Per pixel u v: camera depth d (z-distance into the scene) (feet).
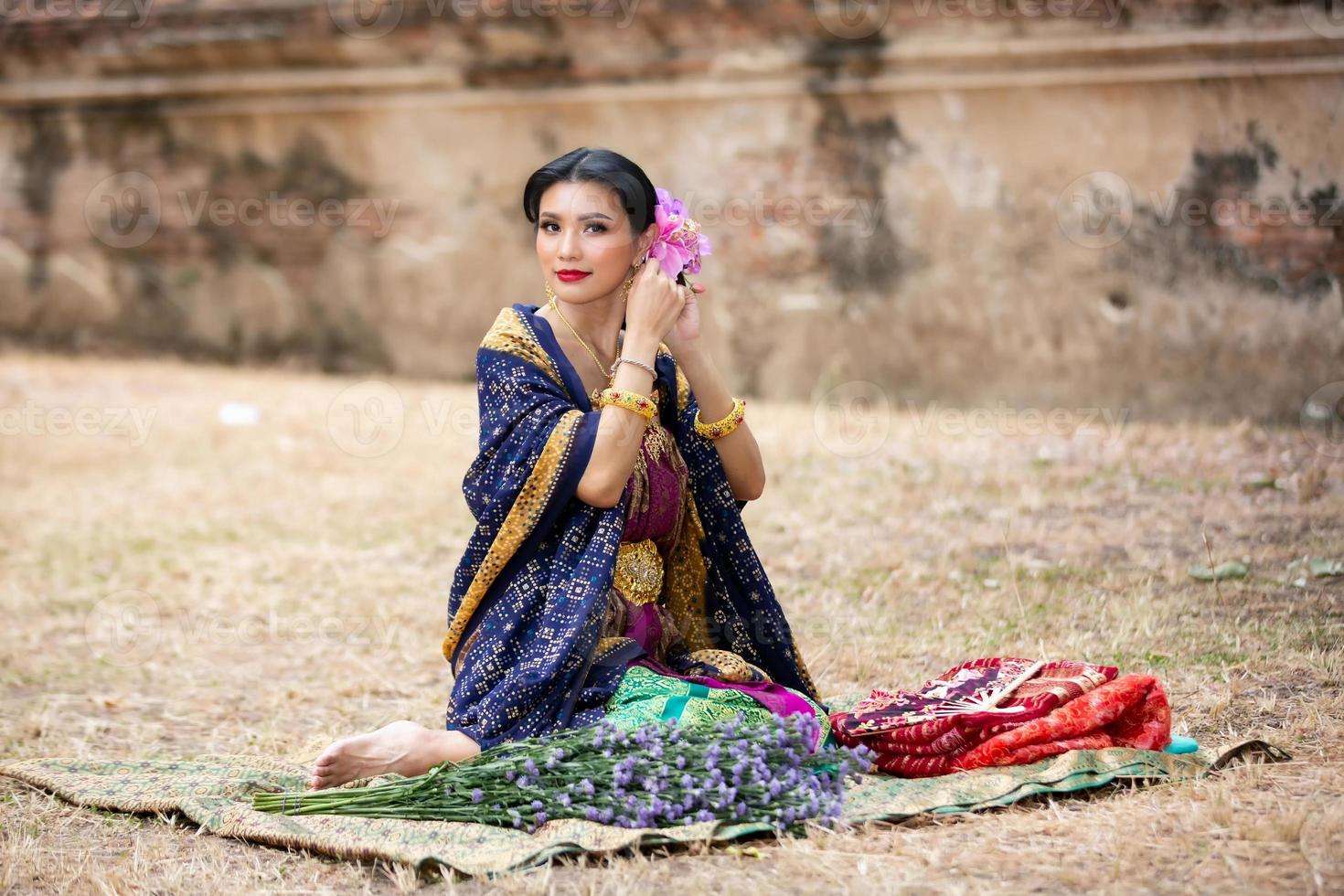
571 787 10.41
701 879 9.54
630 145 33.32
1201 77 27.81
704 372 12.30
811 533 20.93
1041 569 18.37
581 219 11.84
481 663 11.65
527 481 11.47
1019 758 11.19
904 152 30.71
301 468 27.22
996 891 9.13
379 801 10.76
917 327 30.89
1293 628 15.31
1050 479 23.18
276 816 10.99
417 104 35.37
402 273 36.09
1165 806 10.39
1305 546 18.52
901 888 9.23
